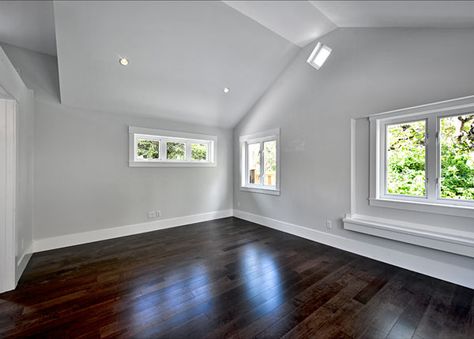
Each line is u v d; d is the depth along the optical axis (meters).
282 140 4.04
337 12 2.54
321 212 3.43
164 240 3.62
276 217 4.21
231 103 4.38
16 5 2.32
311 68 3.49
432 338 1.54
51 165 3.26
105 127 3.71
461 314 1.78
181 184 4.56
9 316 1.77
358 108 2.94
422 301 1.95
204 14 2.55
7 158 2.17
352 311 1.82
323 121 3.37
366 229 2.79
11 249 2.16
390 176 2.79
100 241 3.58
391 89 2.63
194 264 2.72
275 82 4.11
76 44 2.54
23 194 2.63
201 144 4.96
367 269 2.56
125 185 3.91
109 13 2.33
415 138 2.58
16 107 2.25
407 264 2.55
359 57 2.91
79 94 3.23
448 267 2.26
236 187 5.27
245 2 2.46
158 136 4.29
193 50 2.99
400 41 2.55
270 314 1.79
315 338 1.54
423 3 1.82
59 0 2.12
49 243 3.23
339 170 3.18
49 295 2.06
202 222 4.77
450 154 2.34
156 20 2.50
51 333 1.59
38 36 2.86
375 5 2.09
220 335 1.57
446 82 2.25
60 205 3.33
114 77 3.10
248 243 3.46
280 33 3.10
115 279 2.36
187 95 3.82
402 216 2.62
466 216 2.16
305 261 2.79
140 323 1.69
